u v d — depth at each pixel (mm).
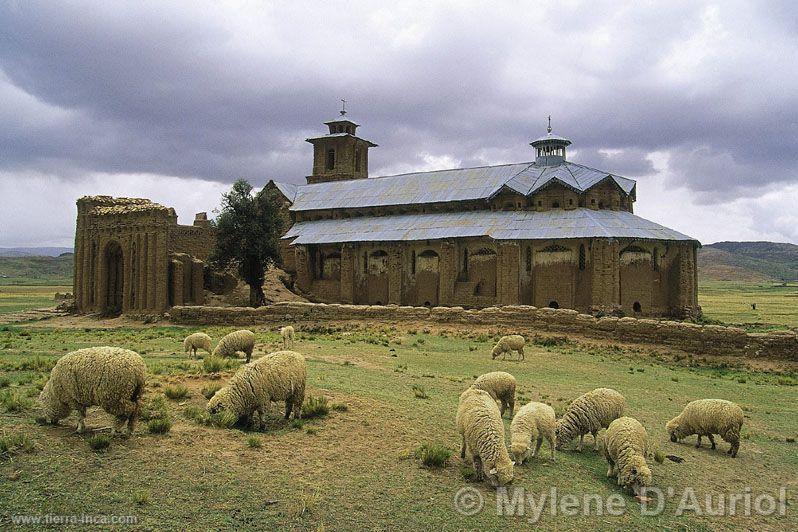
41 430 13148
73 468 11484
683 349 37344
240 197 67312
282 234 85500
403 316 47438
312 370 24297
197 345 29844
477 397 13820
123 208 63062
